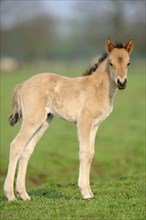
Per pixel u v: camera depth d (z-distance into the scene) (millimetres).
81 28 149250
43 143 33656
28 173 27281
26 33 145125
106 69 17453
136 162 30484
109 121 43812
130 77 88562
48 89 17375
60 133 37781
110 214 15133
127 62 17016
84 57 179750
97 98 17250
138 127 40875
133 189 19156
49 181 25844
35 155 30234
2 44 147250
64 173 28078
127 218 14680
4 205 16375
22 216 15125
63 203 16469
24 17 143375
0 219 14938
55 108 17500
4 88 66375
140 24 124250
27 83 17500
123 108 51344
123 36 123188
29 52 155375
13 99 17875
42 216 15023
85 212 15164
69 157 30625
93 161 30062
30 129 16969
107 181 23109
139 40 124500
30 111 17031
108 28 126688
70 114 17406
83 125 17094
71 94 17375
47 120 17922
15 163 16859
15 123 17859
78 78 17859
